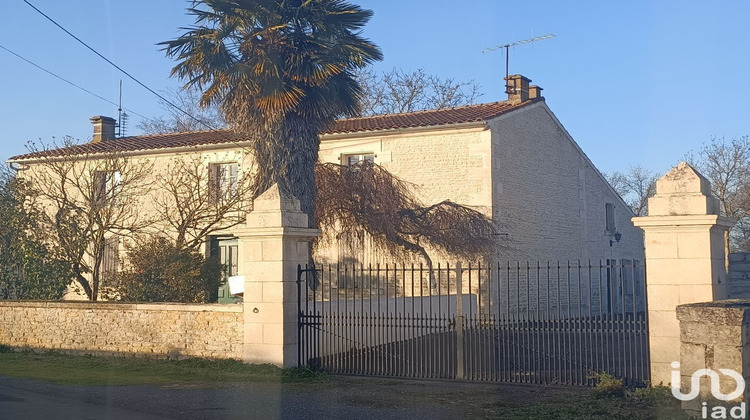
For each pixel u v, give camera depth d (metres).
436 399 9.22
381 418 8.23
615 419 7.86
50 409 8.65
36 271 15.87
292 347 11.30
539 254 21.44
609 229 26.42
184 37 15.20
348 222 18.62
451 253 19.09
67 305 13.67
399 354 12.70
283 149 15.20
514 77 22.11
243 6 14.91
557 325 9.95
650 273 9.03
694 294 8.77
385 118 22.61
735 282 15.59
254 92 14.75
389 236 18.70
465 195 19.50
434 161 19.97
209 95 15.17
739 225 31.41
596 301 24.70
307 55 14.91
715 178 32.97
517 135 20.89
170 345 12.41
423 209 19.23
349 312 12.77
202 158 21.83
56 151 20.16
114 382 10.55
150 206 21.78
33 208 16.88
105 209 17.97
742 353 7.46
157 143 23.20
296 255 11.52
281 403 9.05
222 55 14.96
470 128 19.55
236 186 20.84
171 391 9.84
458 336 10.44
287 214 11.32
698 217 8.71
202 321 12.12
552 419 7.99
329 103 15.51
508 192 20.09
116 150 20.14
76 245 16.30
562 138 23.67
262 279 11.35
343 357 11.45
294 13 15.19
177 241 16.25
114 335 13.05
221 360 11.77
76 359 12.85
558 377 10.30
